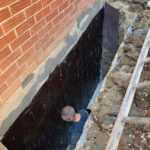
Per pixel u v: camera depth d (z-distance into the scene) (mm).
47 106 2779
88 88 5199
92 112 2172
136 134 1854
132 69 2521
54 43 2422
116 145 1671
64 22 2508
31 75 2105
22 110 2119
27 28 1775
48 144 3256
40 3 1846
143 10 3723
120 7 4102
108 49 5234
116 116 2020
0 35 1469
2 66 1601
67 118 2549
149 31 2811
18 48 1737
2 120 1806
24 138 2336
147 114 2008
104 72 6055
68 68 3213
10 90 1808
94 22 3912
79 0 2750
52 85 2742
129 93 2057
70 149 4316
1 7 1393
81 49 3633
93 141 1896
